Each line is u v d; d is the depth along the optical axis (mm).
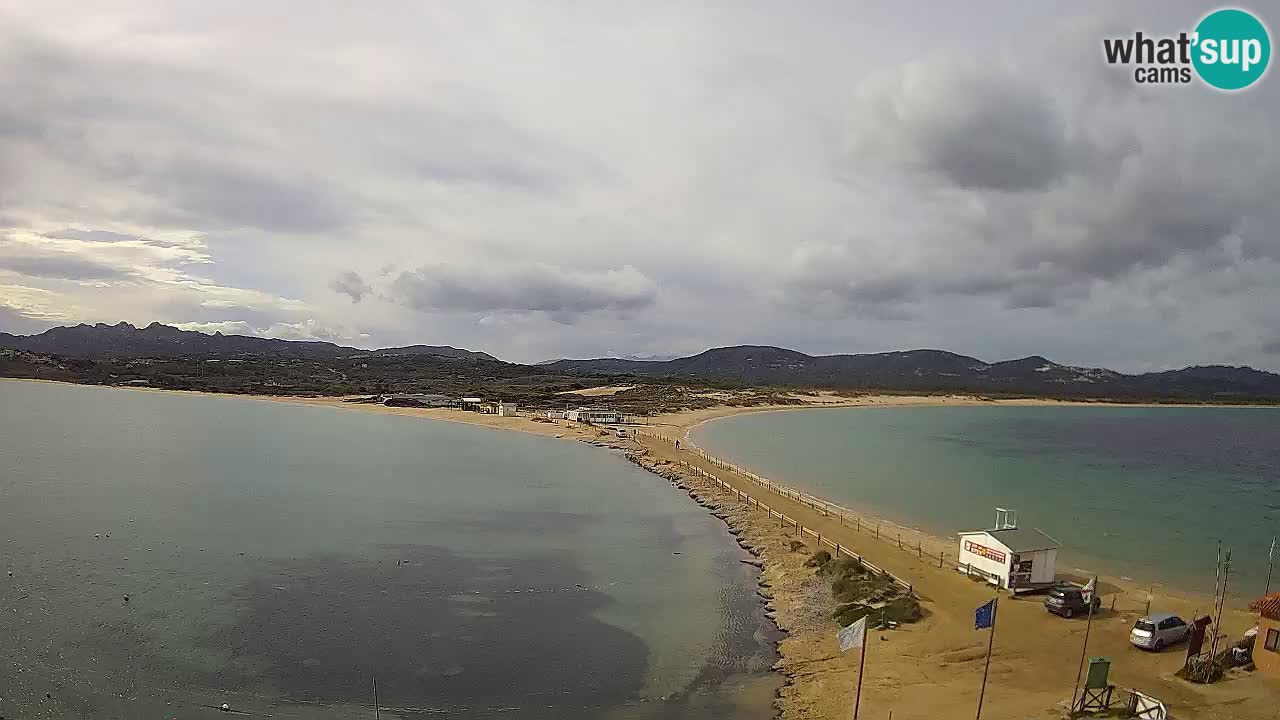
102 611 39906
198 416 172125
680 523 67000
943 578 46125
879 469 107875
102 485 77875
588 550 56844
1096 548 60844
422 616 41562
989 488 91875
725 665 35625
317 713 30438
